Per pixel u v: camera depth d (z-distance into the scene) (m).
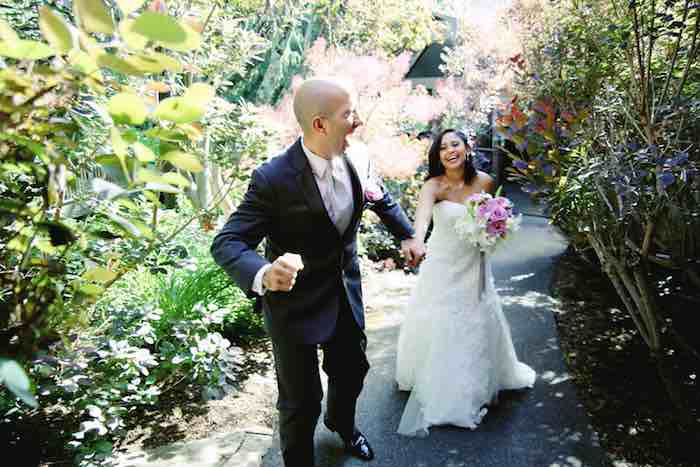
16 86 0.72
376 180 2.11
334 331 1.79
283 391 1.86
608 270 2.57
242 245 1.59
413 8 6.02
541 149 3.37
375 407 2.67
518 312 3.88
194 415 2.52
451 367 2.46
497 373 2.60
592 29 2.88
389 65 5.23
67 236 0.82
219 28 3.57
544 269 4.89
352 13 5.85
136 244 1.80
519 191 8.38
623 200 2.12
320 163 1.74
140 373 2.70
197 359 2.48
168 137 0.89
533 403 2.61
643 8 2.29
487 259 2.57
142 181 0.91
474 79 6.62
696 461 2.05
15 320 0.85
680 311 3.37
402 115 5.53
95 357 2.02
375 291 4.64
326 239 1.77
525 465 2.12
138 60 0.71
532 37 4.09
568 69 3.35
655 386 2.67
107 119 0.91
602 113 2.40
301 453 1.90
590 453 2.18
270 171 1.70
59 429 2.20
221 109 3.05
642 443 2.21
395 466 2.15
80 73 0.77
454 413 2.43
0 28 0.68
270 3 4.78
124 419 2.45
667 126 2.19
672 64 2.08
